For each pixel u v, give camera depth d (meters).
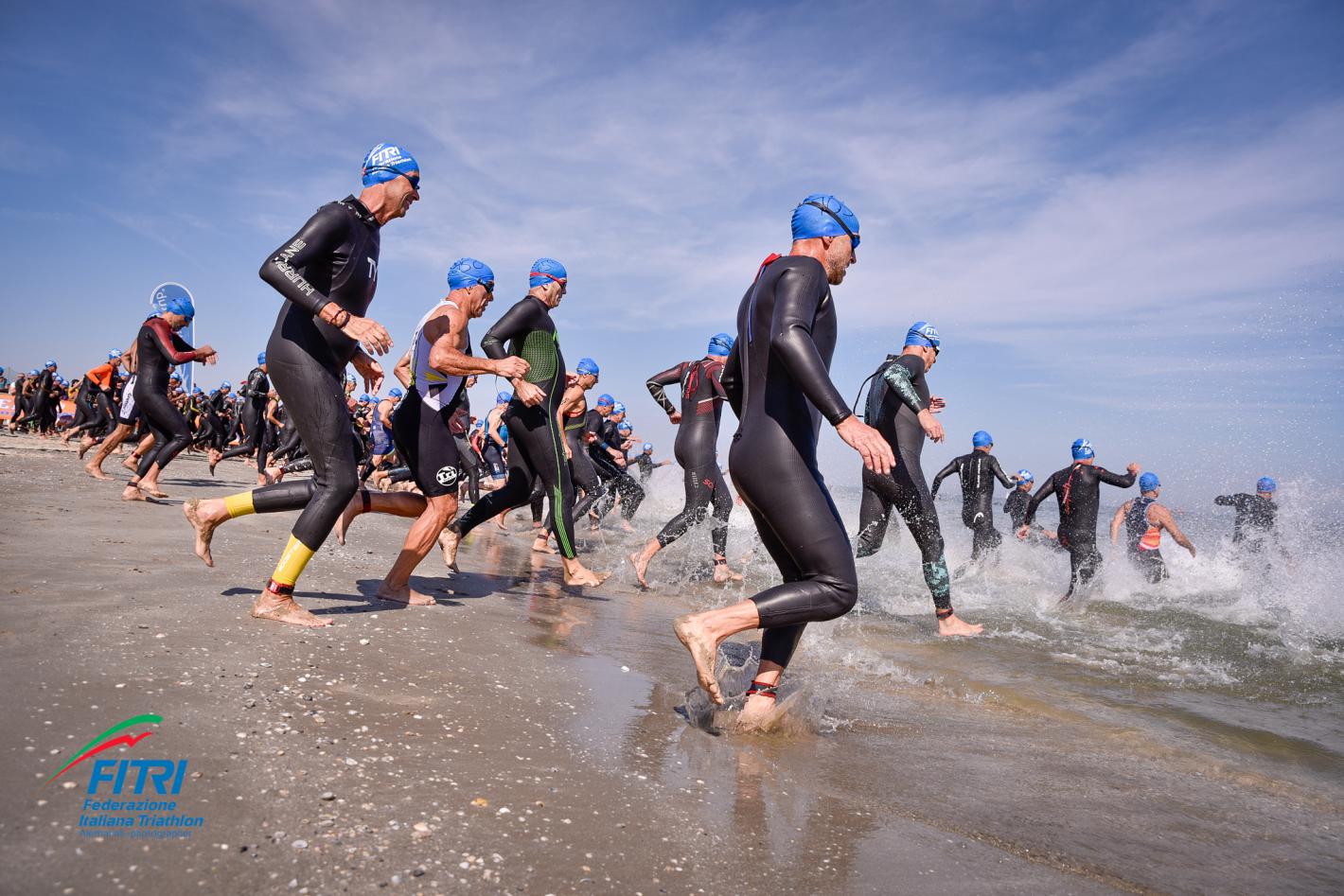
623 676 3.23
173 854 1.41
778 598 2.73
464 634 3.59
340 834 1.56
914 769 2.53
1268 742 3.17
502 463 15.34
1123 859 1.96
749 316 2.88
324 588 4.22
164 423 7.58
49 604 3.04
